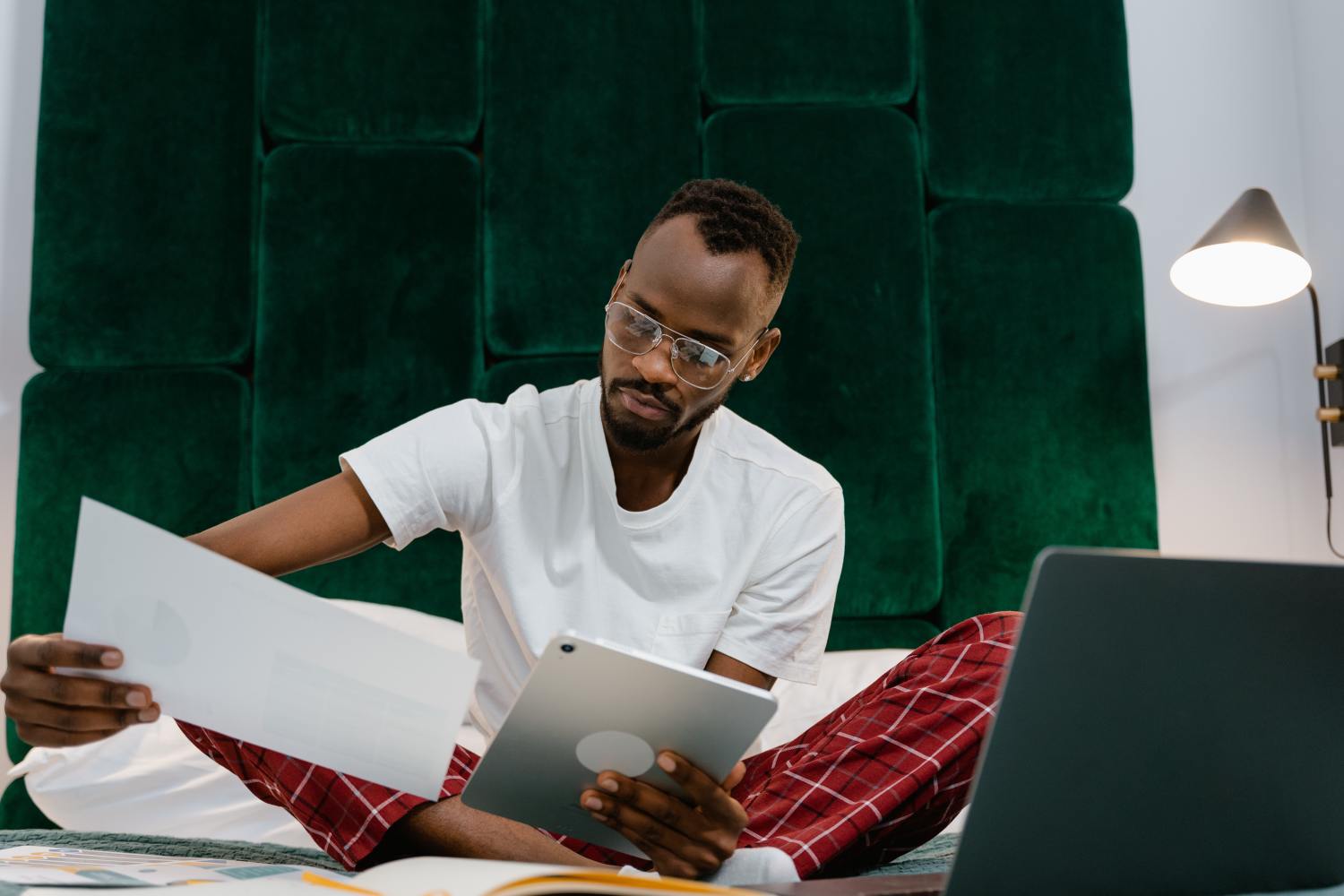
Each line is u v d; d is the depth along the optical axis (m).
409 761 0.90
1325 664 0.75
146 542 0.81
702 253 1.18
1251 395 2.53
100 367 2.33
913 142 2.47
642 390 1.19
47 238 2.33
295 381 2.33
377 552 2.29
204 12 2.42
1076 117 2.50
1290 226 2.58
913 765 1.05
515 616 1.26
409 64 2.44
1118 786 0.72
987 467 2.40
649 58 2.47
